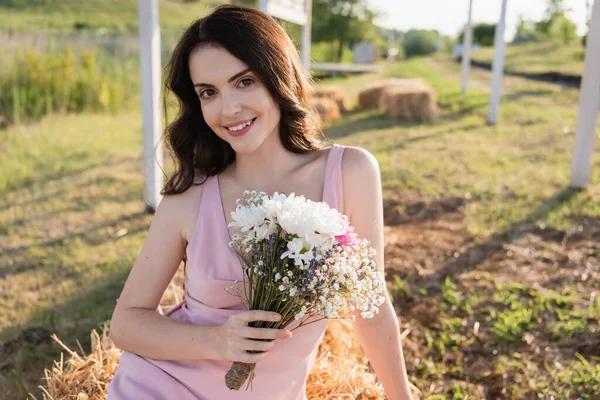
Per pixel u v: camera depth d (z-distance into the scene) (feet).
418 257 15.69
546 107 42.32
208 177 6.54
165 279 6.49
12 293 14.06
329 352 8.90
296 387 6.30
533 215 18.47
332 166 6.30
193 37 5.86
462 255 15.71
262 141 6.00
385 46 176.76
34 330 12.26
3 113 34.65
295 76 6.14
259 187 6.41
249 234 5.22
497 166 24.93
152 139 18.88
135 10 104.32
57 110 38.17
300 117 6.20
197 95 6.41
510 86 58.95
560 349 11.10
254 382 6.03
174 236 6.42
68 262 15.74
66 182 23.40
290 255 4.98
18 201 21.12
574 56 81.46
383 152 28.04
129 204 20.71
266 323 5.39
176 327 5.94
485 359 11.00
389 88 41.32
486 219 18.39
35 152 27.71
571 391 9.79
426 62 120.67
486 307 12.79
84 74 40.57
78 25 87.61
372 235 6.33
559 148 28.30
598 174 22.80
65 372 8.44
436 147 29.09
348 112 42.73
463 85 52.13
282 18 22.49
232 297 6.05
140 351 6.12
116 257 16.07
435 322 12.35
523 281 14.01
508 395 9.98
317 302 5.17
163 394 5.99
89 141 30.48
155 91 18.49
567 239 16.44
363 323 6.31
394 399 6.56
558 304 12.73
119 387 6.10
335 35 109.81
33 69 37.91
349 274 5.06
